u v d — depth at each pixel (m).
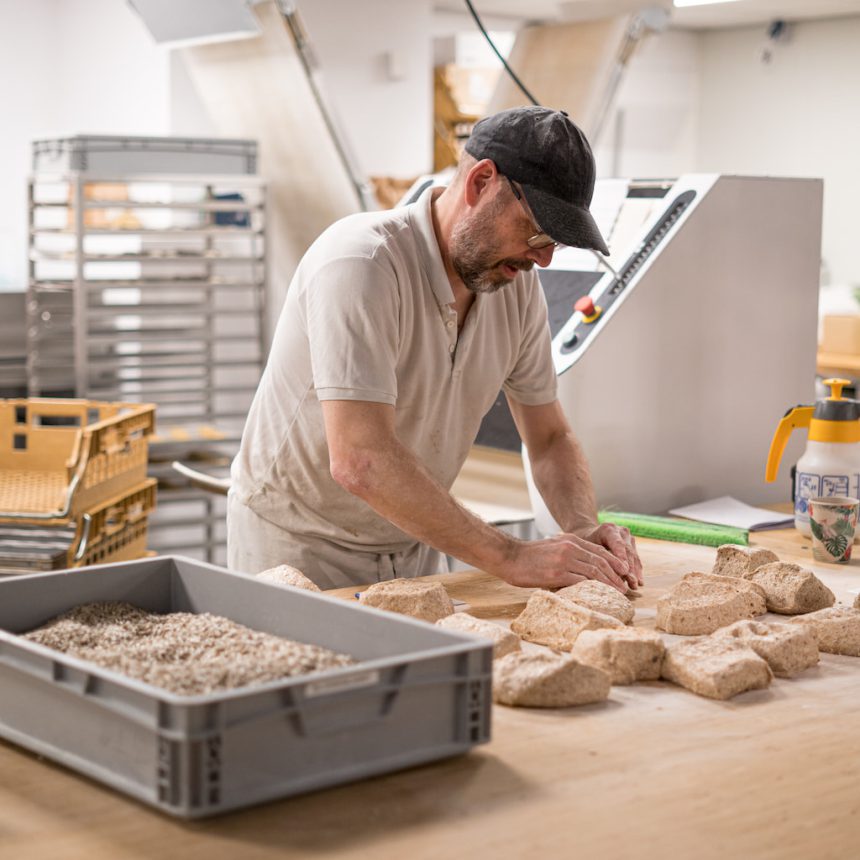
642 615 1.70
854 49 4.57
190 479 2.72
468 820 1.05
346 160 3.75
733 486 2.50
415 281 1.82
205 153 4.06
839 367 4.05
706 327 2.41
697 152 5.39
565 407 2.28
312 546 2.05
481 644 1.16
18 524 2.90
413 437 1.96
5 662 1.18
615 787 1.12
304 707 1.06
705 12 4.07
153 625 1.41
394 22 3.73
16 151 5.24
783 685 1.42
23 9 5.17
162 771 1.02
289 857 0.98
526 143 1.68
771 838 1.03
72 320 4.35
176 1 3.79
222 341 4.41
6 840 1.00
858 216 4.76
